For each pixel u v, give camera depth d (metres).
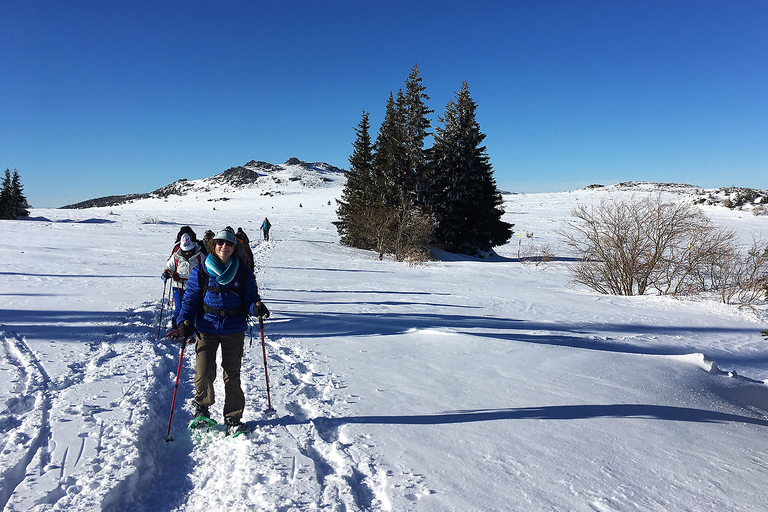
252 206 98.19
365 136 35.91
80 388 4.34
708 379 5.17
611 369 5.27
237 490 2.81
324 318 8.31
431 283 15.98
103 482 2.75
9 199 48.12
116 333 6.61
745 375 6.79
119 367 5.07
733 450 3.46
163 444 3.55
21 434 3.31
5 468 2.83
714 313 12.12
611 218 15.66
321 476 3.00
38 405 3.88
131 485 2.85
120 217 54.66
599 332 8.95
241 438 3.50
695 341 8.88
